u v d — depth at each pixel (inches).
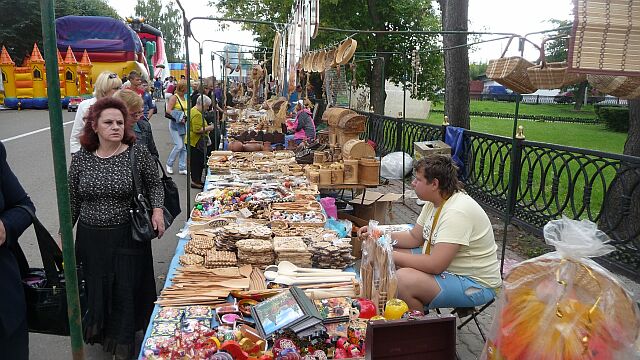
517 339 70.1
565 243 70.7
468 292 117.0
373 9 517.3
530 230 235.6
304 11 179.6
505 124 967.0
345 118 237.9
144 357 83.0
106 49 916.0
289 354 81.6
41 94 807.7
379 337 74.0
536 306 70.0
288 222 151.9
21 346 93.9
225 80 553.6
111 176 116.2
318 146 267.7
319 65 258.8
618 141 671.1
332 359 86.5
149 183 123.6
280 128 357.7
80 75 868.6
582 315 67.2
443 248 115.1
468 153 293.4
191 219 156.9
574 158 204.8
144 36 1318.9
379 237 110.0
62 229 57.7
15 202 95.0
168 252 213.2
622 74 84.7
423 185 119.6
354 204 218.5
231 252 127.5
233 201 175.0
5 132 538.0
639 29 83.7
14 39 1128.8
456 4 316.8
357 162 212.8
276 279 112.5
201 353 81.8
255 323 93.7
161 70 1362.0
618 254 185.8
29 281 108.6
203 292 106.0
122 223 118.5
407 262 117.3
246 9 623.8
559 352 66.4
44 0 51.7
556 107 1555.1
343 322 95.0
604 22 83.6
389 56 548.1
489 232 120.0
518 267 74.7
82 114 161.9
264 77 561.6
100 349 133.5
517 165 245.3
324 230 146.2
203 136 297.6
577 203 267.0
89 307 118.6
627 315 67.7
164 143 543.8
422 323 75.0
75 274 59.6
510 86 138.9
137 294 125.6
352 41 204.8
